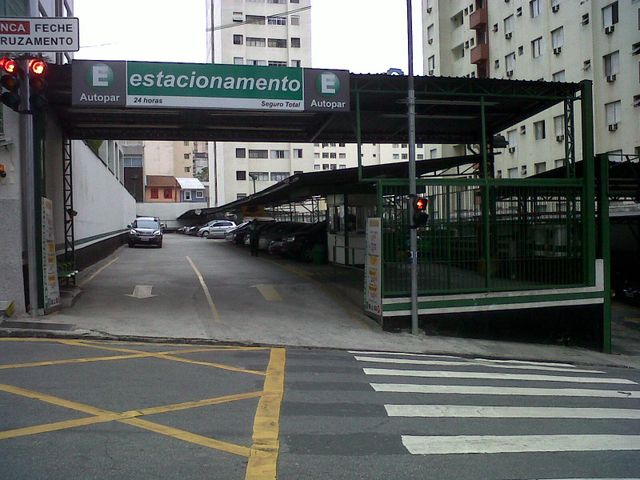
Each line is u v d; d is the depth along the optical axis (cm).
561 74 3684
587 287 1541
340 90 1372
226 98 1305
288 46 8088
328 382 837
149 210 7519
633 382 1006
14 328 1131
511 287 1500
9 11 1325
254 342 1165
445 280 1458
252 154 8056
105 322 1242
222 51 7888
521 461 534
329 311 1515
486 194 1483
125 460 504
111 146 3309
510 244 1514
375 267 1427
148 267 2319
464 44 4875
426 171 2067
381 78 1438
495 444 581
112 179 3300
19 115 1272
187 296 1622
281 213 5250
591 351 1506
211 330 1235
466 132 2050
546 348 1448
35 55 1259
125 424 602
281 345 1163
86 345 1045
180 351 1032
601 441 604
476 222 1489
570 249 1555
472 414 696
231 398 718
